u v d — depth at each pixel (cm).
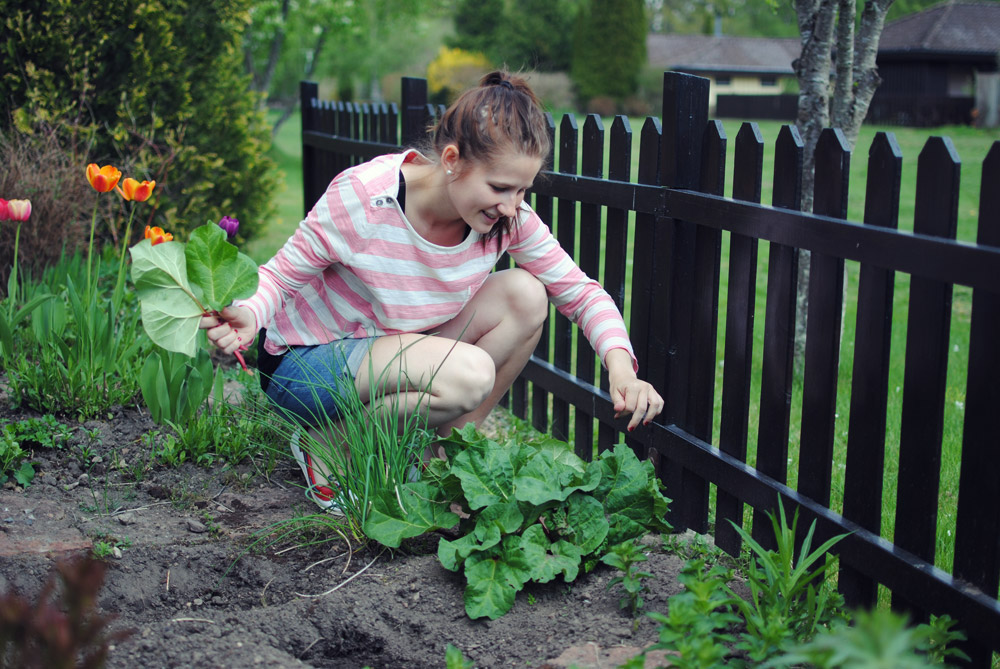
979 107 3341
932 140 182
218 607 212
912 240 184
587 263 318
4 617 127
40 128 536
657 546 244
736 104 3903
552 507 223
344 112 516
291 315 255
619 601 208
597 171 301
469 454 224
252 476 275
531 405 371
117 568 217
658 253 268
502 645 194
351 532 238
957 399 427
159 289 208
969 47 3769
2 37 545
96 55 568
